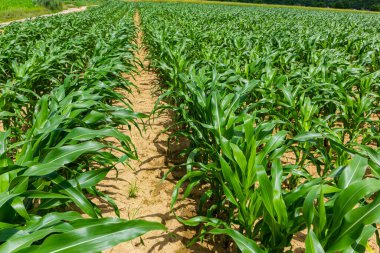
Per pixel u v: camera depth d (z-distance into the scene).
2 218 1.66
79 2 52.78
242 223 2.12
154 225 1.31
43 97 2.55
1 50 5.89
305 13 33.50
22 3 33.75
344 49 9.41
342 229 1.44
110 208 3.18
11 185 1.61
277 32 10.80
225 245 2.68
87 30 11.79
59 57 5.54
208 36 9.73
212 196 3.28
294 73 4.95
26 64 4.91
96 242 1.23
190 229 2.94
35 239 1.27
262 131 2.61
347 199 1.46
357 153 2.28
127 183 3.66
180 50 6.10
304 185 1.92
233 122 2.73
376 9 74.75
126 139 2.26
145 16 19.09
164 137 4.98
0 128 5.18
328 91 4.18
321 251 1.38
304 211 1.55
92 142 1.95
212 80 3.91
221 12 25.95
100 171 2.09
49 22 13.06
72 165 2.64
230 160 2.41
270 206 1.74
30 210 1.94
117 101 6.64
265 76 4.58
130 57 6.66
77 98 3.22
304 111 3.36
